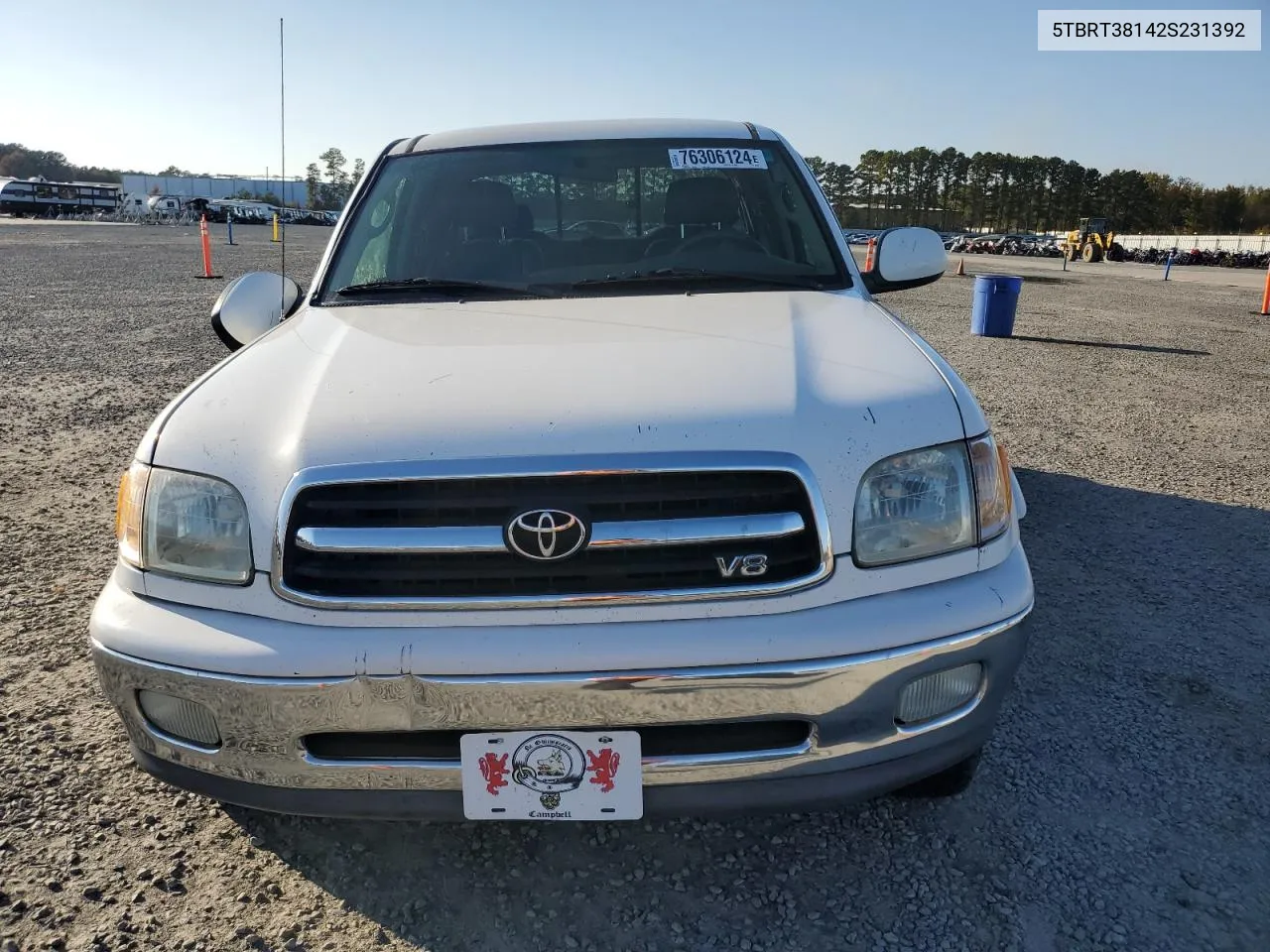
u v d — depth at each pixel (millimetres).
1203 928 1891
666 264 2789
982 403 7055
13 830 2170
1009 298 10852
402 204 2992
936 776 2182
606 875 2055
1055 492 4770
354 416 1792
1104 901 1964
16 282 15422
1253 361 9281
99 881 2020
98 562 3764
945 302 15344
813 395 1844
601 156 3062
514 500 1675
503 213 2943
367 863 2090
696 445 1700
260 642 1687
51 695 2760
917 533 1774
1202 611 3365
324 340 2246
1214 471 5207
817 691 1675
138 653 1753
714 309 2387
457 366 1981
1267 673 2924
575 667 1645
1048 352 9758
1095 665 2961
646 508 1687
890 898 1977
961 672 1791
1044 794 2316
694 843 2156
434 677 1649
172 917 1921
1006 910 1940
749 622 1685
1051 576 3670
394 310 2508
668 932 1892
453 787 1747
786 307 2402
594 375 1897
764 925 1908
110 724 2619
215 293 14102
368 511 1699
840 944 1857
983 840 2154
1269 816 2242
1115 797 2309
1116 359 9328
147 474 1847
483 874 2061
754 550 1689
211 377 2113
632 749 1690
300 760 1733
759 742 1738
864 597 1737
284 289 3018
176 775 1846
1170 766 2439
